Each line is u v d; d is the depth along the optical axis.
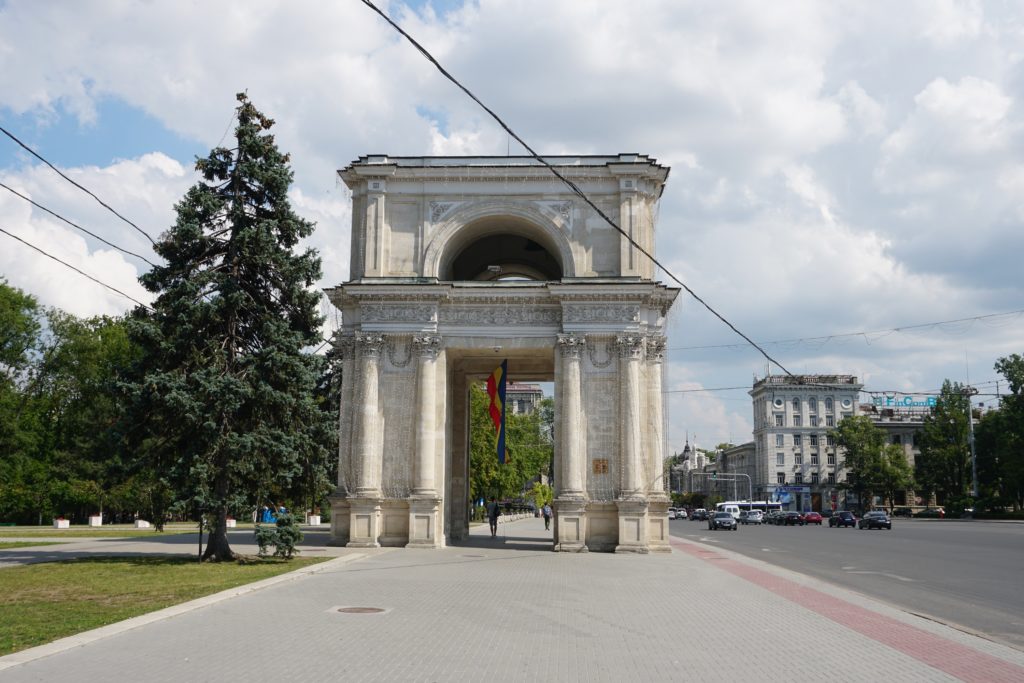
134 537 41.59
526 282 33.66
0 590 17.62
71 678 9.35
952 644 12.32
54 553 28.53
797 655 11.33
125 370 25.56
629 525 31.92
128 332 25.33
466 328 34.19
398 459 33.47
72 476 64.75
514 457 92.06
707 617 14.84
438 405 33.88
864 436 118.94
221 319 25.94
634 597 17.69
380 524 33.12
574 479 32.41
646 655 11.16
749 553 33.31
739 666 10.56
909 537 46.34
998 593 19.06
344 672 9.81
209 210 26.12
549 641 12.07
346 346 34.69
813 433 136.00
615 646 11.77
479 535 46.91
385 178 35.50
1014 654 11.57
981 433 102.69
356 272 35.59
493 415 35.62
